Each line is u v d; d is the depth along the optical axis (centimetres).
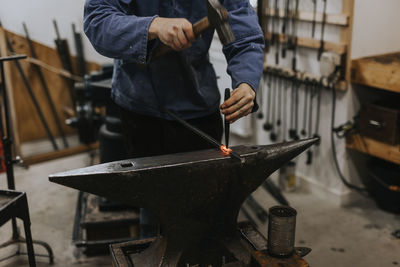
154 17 127
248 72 137
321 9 259
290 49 278
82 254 233
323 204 282
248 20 144
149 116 162
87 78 251
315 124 283
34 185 306
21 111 360
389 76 235
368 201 284
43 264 225
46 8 343
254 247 136
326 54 251
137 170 113
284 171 293
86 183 112
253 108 140
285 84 293
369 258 228
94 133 349
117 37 129
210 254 131
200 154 124
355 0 241
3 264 223
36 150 356
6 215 166
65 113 377
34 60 345
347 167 276
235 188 124
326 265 222
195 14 150
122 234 234
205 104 162
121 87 162
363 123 257
